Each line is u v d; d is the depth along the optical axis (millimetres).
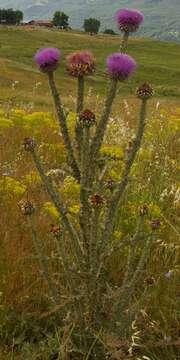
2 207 6492
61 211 3686
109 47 105500
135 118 14859
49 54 3236
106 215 3697
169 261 5559
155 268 5312
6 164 8719
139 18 3250
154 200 6945
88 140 3412
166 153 9812
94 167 3523
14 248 5465
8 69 57875
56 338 4160
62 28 154000
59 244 3941
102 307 4062
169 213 6613
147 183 7047
